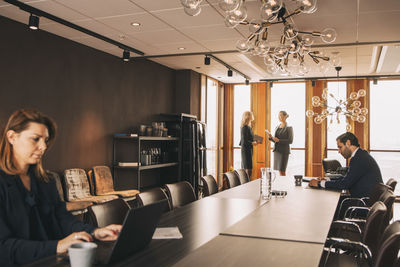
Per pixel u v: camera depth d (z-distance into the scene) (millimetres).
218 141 10781
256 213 2893
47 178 1899
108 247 1856
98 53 6371
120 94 6902
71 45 5797
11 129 1647
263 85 10672
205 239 2104
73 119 5836
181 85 8789
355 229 3660
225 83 11047
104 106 6504
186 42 6051
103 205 2424
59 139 5570
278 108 10516
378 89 9562
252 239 2113
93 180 6098
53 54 5473
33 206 1734
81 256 1265
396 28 5148
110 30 5355
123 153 6957
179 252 1841
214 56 7172
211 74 9469
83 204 4961
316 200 3568
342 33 5438
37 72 5215
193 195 3816
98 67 6371
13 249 1535
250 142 8914
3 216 1593
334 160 7754
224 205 3254
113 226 1929
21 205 1668
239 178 5191
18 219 1647
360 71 8758
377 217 2605
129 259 1719
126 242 1665
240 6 3188
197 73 9148
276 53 4699
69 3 4270
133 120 7273
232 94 11016
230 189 4371
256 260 1724
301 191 4254
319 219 2676
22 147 1643
